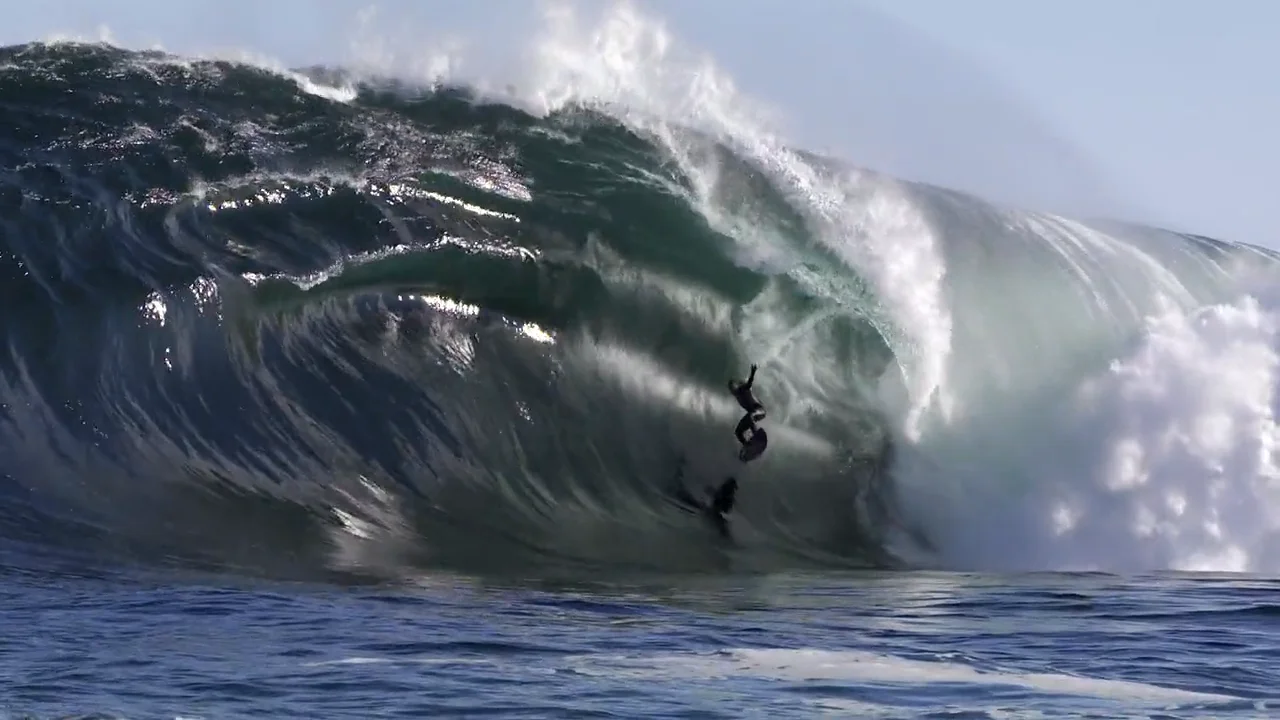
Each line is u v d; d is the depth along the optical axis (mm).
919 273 94938
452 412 81875
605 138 95938
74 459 75188
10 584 62219
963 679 47750
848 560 83062
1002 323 94812
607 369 87000
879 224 95812
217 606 59125
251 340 81875
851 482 87438
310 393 80625
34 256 83812
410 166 93062
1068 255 99688
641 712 42750
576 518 80188
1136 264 101688
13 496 72438
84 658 48750
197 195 89188
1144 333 94875
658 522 81688
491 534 76875
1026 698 45219
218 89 97750
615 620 58750
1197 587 72562
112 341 80188
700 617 60125
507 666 48531
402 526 75812
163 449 76625
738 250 92312
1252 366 92688
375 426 80125
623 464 83875
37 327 80375
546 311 87562
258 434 78250
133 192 88812
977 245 97750
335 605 60250
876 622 59625
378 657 49594
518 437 82562
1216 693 46500
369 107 97688
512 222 90562
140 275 83250
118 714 41750
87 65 98562
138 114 95000
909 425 90188
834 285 92750
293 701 43500
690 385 88188
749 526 83375
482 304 86688
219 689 44750
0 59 97812
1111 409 91188
